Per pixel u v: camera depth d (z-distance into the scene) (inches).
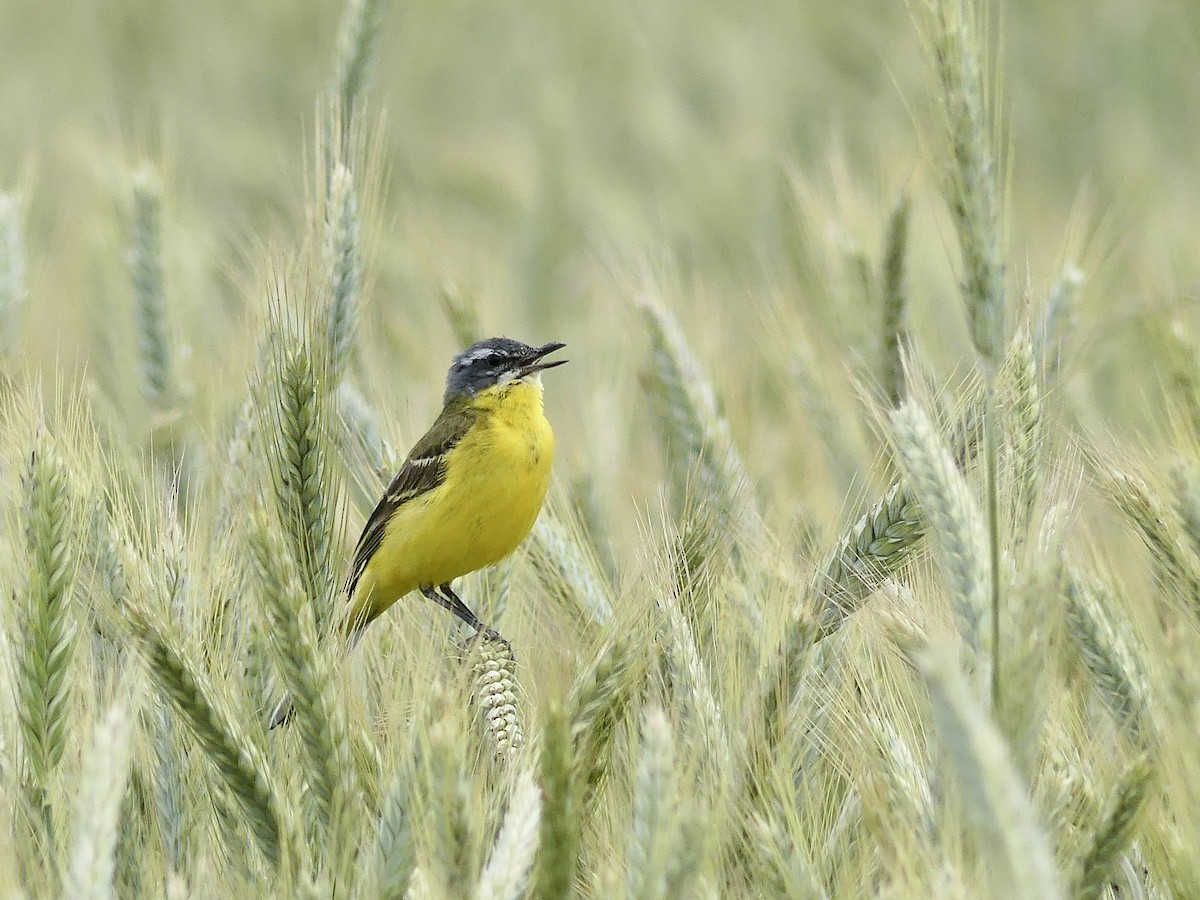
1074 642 320.5
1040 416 311.4
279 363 335.3
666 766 239.6
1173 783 272.5
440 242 561.3
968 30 290.5
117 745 237.5
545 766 236.5
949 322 609.0
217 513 374.6
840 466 484.4
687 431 448.8
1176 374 388.2
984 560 263.9
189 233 701.9
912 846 258.4
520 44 1122.0
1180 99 976.3
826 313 551.2
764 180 880.3
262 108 1058.1
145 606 286.8
